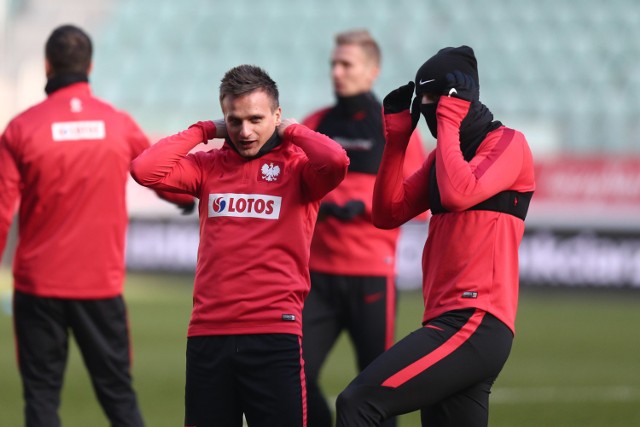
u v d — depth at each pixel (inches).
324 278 866.1
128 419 812.6
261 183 645.9
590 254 2541.8
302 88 3420.3
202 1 3828.7
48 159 786.8
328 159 625.6
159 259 2699.3
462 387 612.1
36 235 793.6
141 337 1785.2
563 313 2250.2
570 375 1434.5
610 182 2549.2
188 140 660.1
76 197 792.9
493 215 619.5
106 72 3604.8
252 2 3779.5
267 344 629.9
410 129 656.4
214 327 634.8
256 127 632.4
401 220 679.7
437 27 3604.8
